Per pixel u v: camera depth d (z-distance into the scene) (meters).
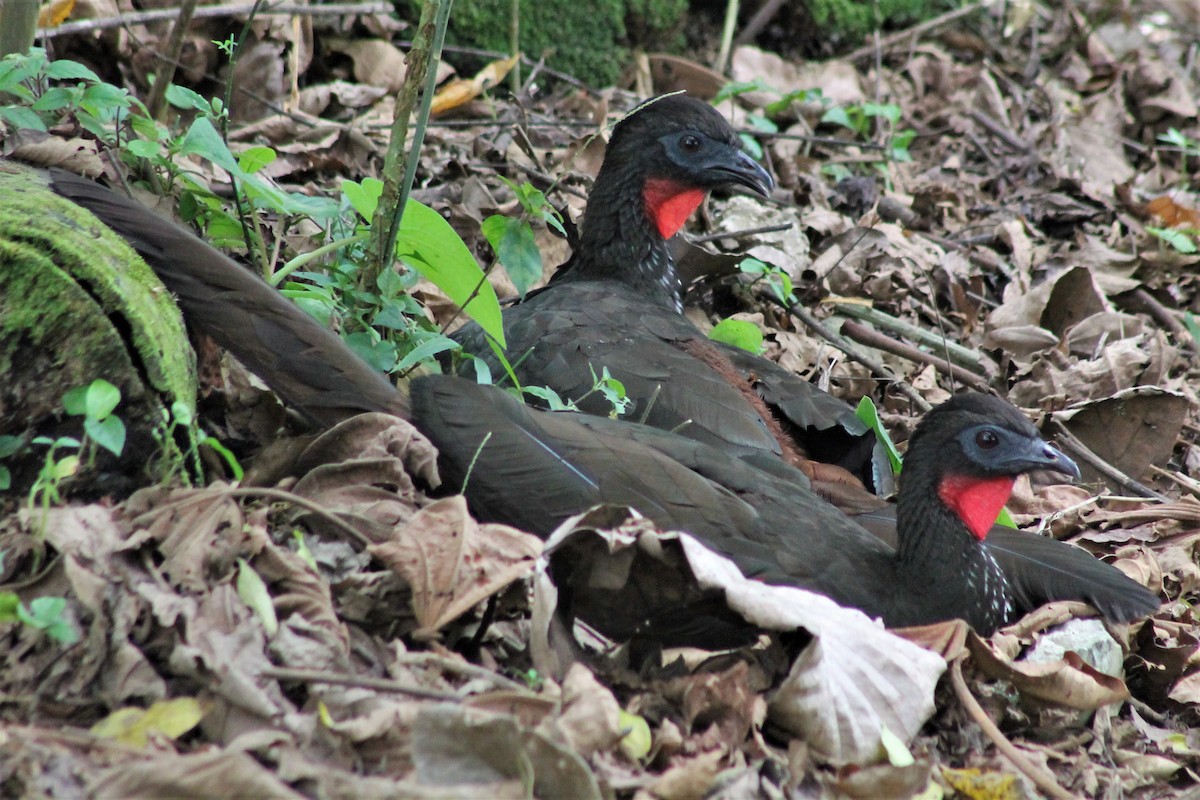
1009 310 13.52
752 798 6.34
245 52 13.37
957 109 17.84
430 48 8.38
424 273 9.08
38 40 12.05
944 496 8.38
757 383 10.00
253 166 9.09
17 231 6.75
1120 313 13.26
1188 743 8.28
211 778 5.27
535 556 6.68
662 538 6.85
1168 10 21.39
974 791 6.93
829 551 8.16
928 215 15.46
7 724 5.74
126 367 6.89
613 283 11.38
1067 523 10.46
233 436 8.12
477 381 9.26
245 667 6.02
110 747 5.57
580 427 8.05
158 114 11.14
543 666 6.52
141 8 13.27
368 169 12.96
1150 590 9.17
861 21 18.95
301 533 6.97
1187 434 12.16
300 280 9.72
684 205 11.63
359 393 7.79
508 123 13.64
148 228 7.65
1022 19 20.08
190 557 6.33
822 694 6.76
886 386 12.28
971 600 8.37
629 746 6.29
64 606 6.01
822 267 13.45
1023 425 8.35
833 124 17.12
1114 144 17.66
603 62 16.73
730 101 16.41
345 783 5.59
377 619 6.69
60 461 6.59
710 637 7.39
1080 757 7.59
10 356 6.73
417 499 7.45
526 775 5.56
